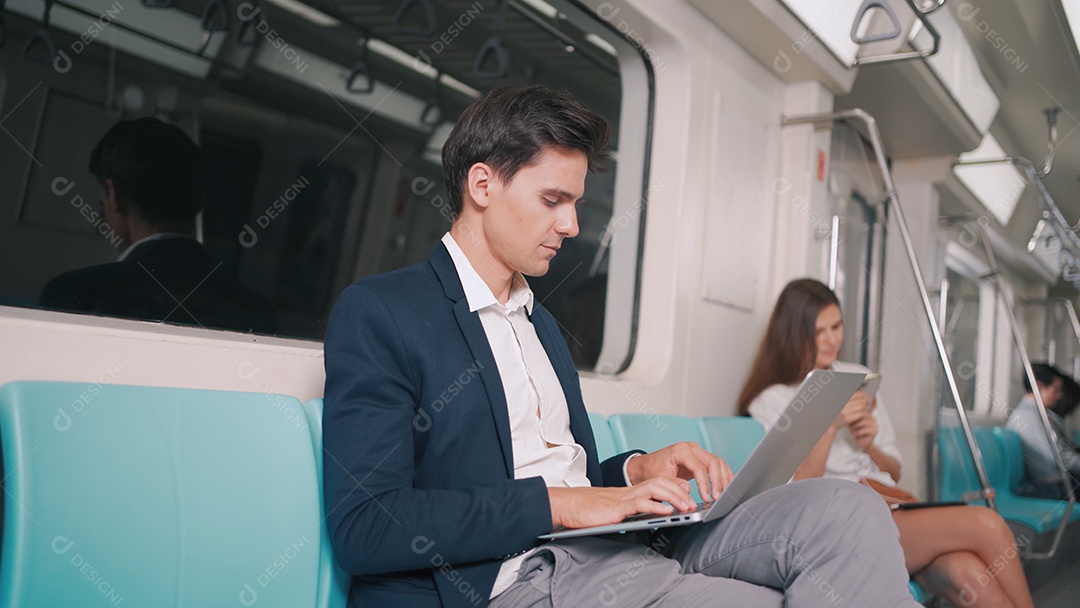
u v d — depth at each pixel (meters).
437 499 1.21
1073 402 4.73
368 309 1.32
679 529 1.48
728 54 3.14
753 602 1.22
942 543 2.10
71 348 1.26
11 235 1.68
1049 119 5.11
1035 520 3.59
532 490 1.25
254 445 1.26
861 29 3.34
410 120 3.11
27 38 1.75
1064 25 3.99
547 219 1.41
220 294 2.01
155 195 1.97
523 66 3.64
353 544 1.17
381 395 1.26
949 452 4.17
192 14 2.16
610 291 2.97
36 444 1.01
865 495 1.25
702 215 3.01
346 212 2.82
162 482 1.12
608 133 1.46
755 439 2.70
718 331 3.14
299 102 2.62
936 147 4.78
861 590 1.18
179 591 1.11
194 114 2.20
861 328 4.10
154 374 1.36
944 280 4.85
